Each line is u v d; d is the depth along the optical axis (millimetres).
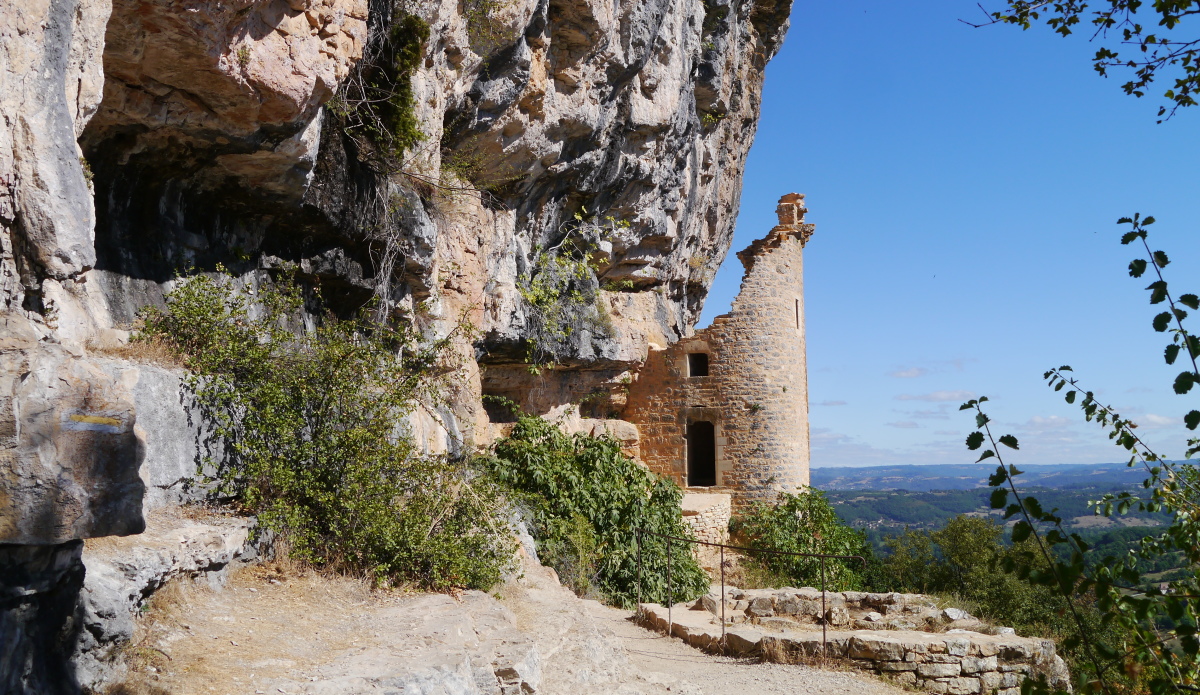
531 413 19266
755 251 22047
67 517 3836
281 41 7012
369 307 10852
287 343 9008
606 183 17672
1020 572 4141
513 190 15297
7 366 3807
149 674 4816
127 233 7398
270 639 5770
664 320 23875
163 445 6688
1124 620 4457
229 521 6941
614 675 8461
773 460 20984
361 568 7824
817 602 11984
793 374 21531
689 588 15578
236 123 7223
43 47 4668
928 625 11273
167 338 7387
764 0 24625
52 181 4738
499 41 12305
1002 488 4168
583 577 13484
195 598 6109
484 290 14547
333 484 8102
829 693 9164
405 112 10102
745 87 25547
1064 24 6855
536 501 14180
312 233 9547
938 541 22094
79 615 4520
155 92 6688
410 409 9055
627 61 15578
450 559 8266
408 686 5223
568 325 18422
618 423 22047
